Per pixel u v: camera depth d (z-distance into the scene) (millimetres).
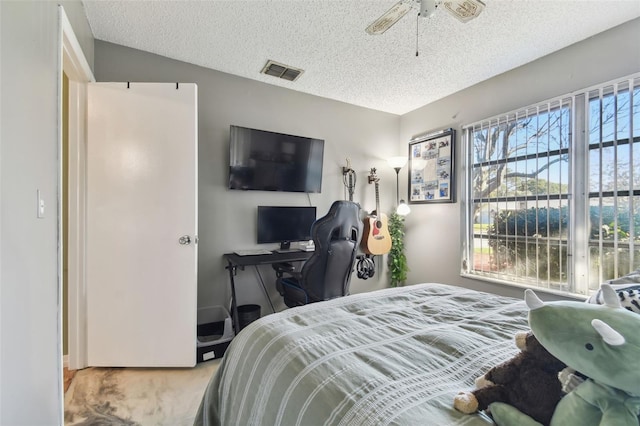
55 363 1260
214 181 2639
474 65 2535
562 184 2197
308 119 3150
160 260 2045
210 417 1171
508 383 652
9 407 886
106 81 2230
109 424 1479
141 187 2023
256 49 2328
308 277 2113
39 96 1140
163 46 2293
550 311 618
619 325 551
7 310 883
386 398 697
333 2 1812
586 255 2062
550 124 2279
